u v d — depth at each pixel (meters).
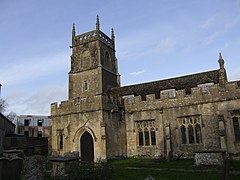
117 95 33.97
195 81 30.08
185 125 26.28
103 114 26.02
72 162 14.71
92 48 35.88
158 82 33.28
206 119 25.12
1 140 36.25
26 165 10.48
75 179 11.67
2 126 37.34
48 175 16.34
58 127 29.44
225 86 24.78
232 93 24.30
